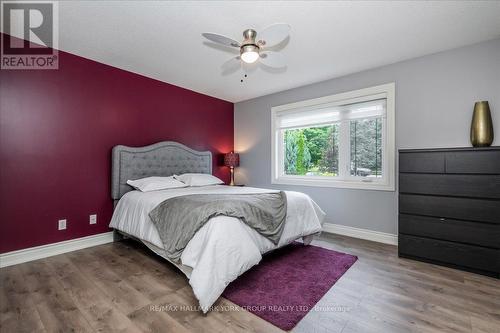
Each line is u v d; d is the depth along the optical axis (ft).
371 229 10.43
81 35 7.76
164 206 7.40
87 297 5.86
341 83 11.25
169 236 6.57
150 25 7.20
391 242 9.86
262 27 7.26
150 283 6.56
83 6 6.30
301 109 12.68
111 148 10.22
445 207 7.62
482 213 7.06
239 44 6.86
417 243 8.10
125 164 10.28
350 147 11.29
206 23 7.08
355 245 9.69
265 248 7.05
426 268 7.52
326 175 12.14
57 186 8.74
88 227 9.52
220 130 15.10
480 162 7.11
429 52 8.91
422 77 9.20
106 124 10.07
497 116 7.84
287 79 11.65
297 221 8.49
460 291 6.17
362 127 10.93
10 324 4.90
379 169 10.49
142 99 11.28
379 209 10.22
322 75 11.12
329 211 11.68
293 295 5.95
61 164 8.84
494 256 6.86
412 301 5.74
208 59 9.56
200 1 6.10
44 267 7.55
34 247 8.20
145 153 11.03
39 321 4.99
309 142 12.80
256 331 4.72
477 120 7.63
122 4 6.23
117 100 10.40
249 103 15.10
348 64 9.96
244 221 6.42
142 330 4.71
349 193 11.04
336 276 6.95
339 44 8.32
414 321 5.02
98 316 5.15
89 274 7.09
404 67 9.57
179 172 12.53
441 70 8.83
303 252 8.84
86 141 9.48
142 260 8.14
